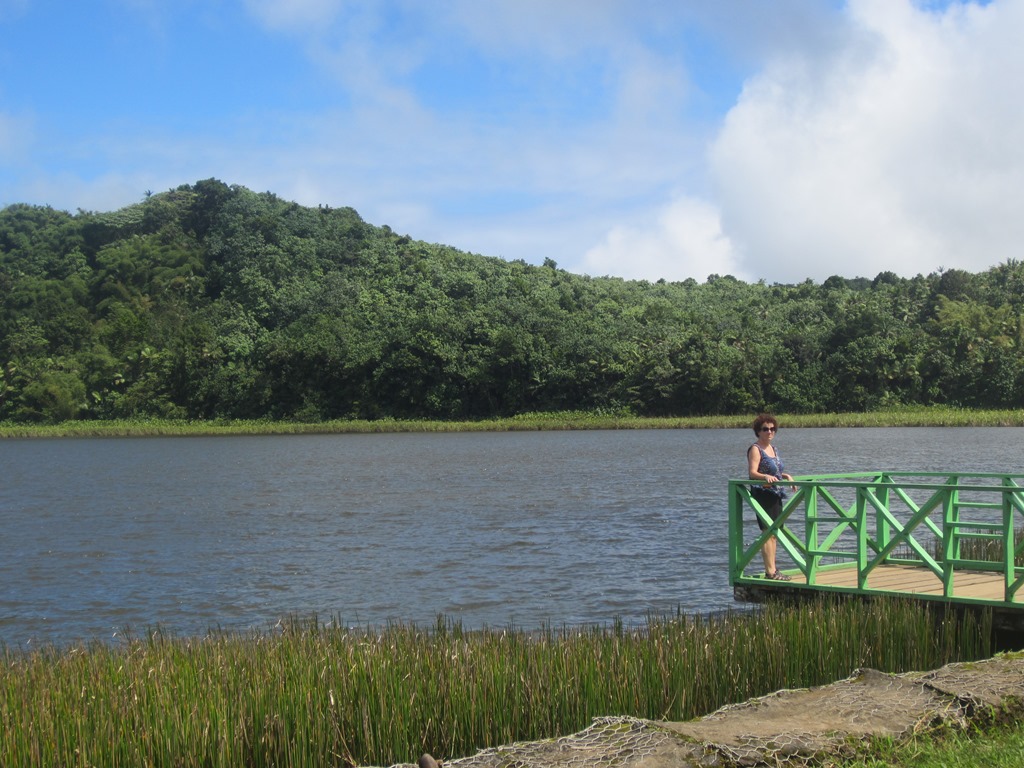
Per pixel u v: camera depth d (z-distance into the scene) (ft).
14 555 85.87
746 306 450.30
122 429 345.10
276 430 340.59
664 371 345.51
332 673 31.14
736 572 48.44
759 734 24.64
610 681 31.81
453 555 80.38
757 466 47.80
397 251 494.59
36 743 26.35
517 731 30.40
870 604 41.09
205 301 465.06
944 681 28.89
